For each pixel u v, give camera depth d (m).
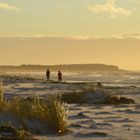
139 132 28.72
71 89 83.38
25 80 130.25
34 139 24.64
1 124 26.53
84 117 37.12
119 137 26.59
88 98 53.69
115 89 87.31
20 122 28.03
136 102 56.31
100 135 27.20
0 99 32.81
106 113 41.19
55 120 28.61
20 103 31.11
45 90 80.75
